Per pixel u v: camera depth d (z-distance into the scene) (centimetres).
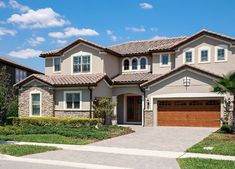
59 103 3039
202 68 2870
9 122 2977
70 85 2955
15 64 4222
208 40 2920
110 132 2342
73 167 1280
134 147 1780
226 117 2531
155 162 1376
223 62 2859
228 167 1233
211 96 2648
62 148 1750
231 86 2261
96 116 2923
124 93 3148
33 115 3120
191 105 2752
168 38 3606
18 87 3184
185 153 1580
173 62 3095
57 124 2802
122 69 3422
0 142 1953
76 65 3288
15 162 1377
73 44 3284
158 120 2853
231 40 2836
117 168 1269
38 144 1878
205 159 1397
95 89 2950
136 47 3509
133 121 3275
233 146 1706
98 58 3192
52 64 3438
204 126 2702
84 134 2159
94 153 1598
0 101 2803
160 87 2834
